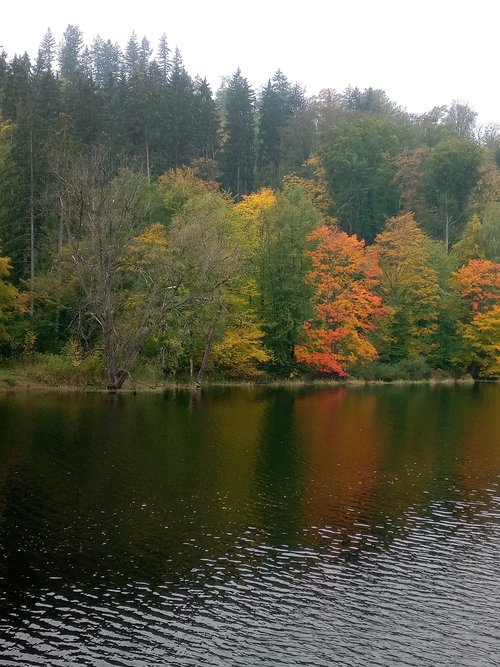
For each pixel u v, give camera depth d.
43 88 74.31
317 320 60.22
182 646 12.95
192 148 87.06
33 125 54.78
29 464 24.83
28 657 12.36
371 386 59.44
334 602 15.01
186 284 49.59
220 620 14.00
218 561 16.95
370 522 20.28
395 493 23.33
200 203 56.75
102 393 44.38
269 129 102.94
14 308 50.25
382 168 90.50
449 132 108.75
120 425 32.81
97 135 73.06
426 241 71.50
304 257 59.72
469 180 89.12
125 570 16.20
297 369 59.78
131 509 20.53
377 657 12.83
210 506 21.14
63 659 12.35
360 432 34.25
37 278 50.62
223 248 49.53
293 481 24.38
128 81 88.00
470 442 32.28
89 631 13.36
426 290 66.75
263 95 107.25
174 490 22.61
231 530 19.14
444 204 88.88
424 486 24.27
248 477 24.66
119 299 46.66
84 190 45.47
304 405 43.81
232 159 93.19
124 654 12.59
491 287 68.81
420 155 92.62
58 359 47.03
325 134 104.00
